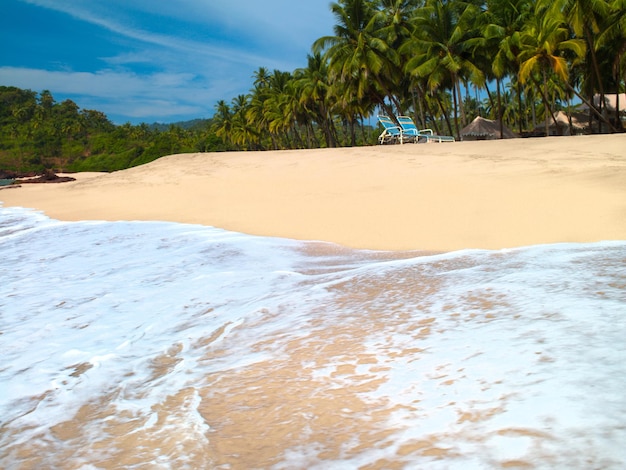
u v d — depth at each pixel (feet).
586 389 5.08
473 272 11.75
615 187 21.18
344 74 111.96
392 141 82.79
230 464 5.07
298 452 5.07
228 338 9.57
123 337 10.43
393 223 21.50
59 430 6.52
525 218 18.53
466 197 24.32
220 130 263.90
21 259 21.40
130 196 44.42
